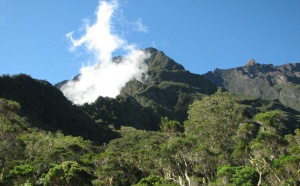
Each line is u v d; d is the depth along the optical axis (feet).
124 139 397.60
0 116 282.97
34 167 170.81
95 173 188.75
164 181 156.04
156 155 200.03
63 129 424.46
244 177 146.20
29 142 232.73
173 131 233.14
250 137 212.43
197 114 238.27
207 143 209.26
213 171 179.22
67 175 137.28
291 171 142.51
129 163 204.44
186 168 166.40
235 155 181.27
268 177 146.72
